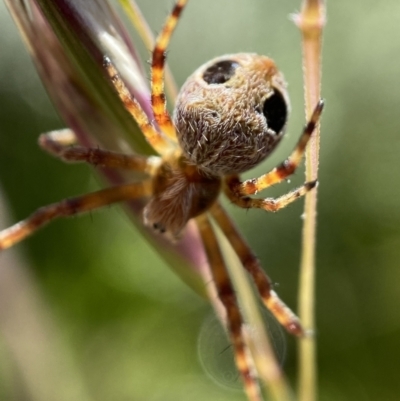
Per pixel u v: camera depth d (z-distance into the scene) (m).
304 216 0.10
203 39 0.13
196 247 0.10
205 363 0.13
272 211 0.10
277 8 0.13
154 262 0.14
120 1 0.10
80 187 0.14
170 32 0.10
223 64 0.10
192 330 0.13
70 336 0.13
